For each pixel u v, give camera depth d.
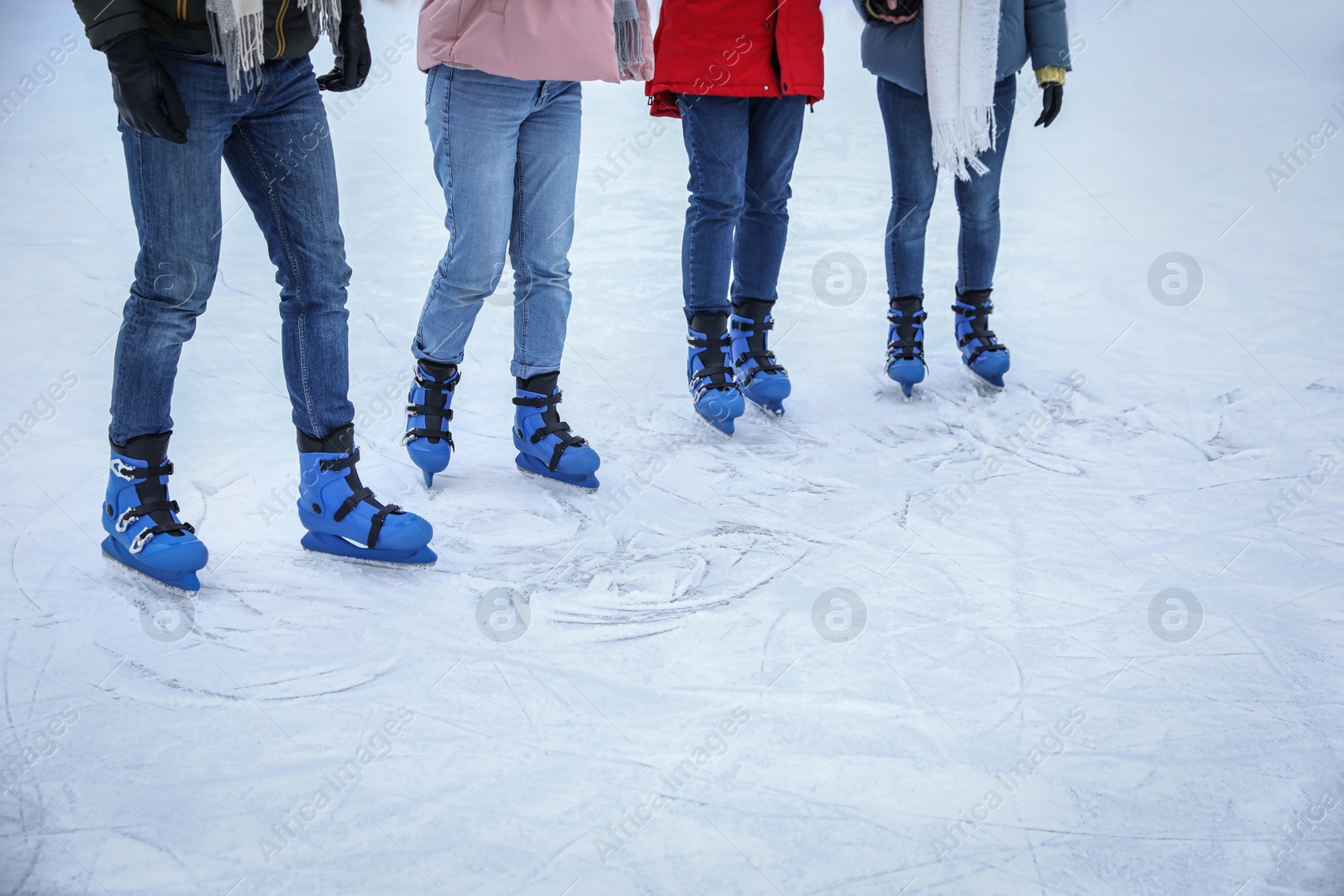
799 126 3.07
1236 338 3.87
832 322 4.13
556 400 2.74
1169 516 2.57
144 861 1.42
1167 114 8.41
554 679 1.88
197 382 3.25
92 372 3.25
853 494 2.71
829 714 1.78
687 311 3.12
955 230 5.49
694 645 2.00
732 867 1.44
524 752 1.67
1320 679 1.90
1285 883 1.42
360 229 5.12
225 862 1.42
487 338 3.84
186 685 1.83
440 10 2.33
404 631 2.03
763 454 2.96
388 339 3.74
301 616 2.07
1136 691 1.86
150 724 1.72
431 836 1.48
